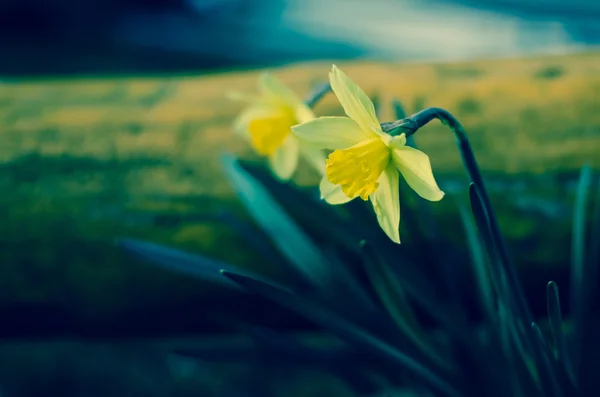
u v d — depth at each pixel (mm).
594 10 2426
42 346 754
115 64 1821
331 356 627
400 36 2316
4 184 706
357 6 2975
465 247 657
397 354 530
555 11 2486
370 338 533
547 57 855
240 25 2602
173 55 1982
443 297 593
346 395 712
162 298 667
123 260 666
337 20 2682
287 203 595
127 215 682
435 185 486
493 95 767
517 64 838
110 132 764
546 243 649
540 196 664
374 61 932
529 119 723
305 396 713
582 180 586
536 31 2195
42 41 2107
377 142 493
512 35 2174
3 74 1669
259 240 630
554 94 748
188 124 772
